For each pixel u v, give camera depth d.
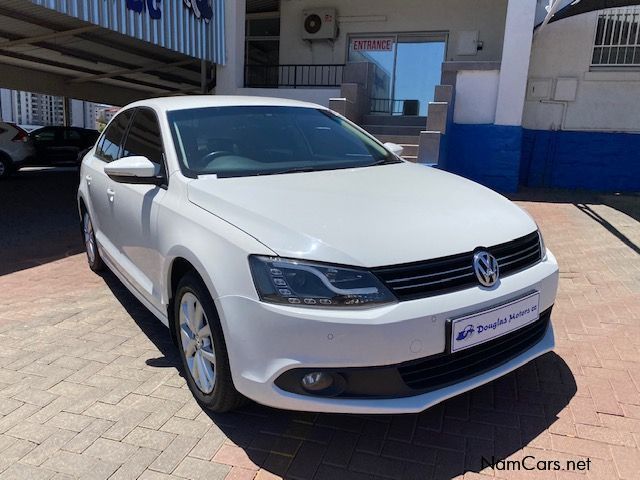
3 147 14.98
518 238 2.86
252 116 3.91
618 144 11.34
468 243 2.62
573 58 11.27
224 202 2.79
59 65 16.44
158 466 2.54
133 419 2.90
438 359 2.50
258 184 3.05
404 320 2.34
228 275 2.53
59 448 2.67
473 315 2.48
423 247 2.50
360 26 13.45
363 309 2.34
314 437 2.75
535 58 11.45
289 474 2.48
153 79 19.20
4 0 8.91
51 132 18.42
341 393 2.41
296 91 11.16
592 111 11.38
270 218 2.58
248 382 2.47
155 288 3.41
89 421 2.89
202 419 2.90
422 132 8.48
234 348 2.50
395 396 2.42
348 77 10.98
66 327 4.12
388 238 2.49
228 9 11.09
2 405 3.05
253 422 2.88
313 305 2.35
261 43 15.34
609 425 2.81
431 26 12.91
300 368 2.36
